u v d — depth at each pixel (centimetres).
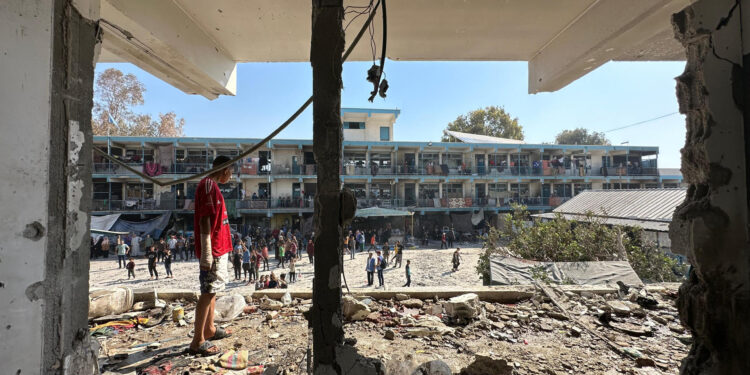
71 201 140
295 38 351
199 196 237
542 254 746
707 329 138
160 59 305
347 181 2548
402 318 297
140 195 2209
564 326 283
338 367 138
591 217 812
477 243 2411
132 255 1891
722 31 139
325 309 140
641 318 301
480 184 2655
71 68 141
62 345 134
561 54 339
